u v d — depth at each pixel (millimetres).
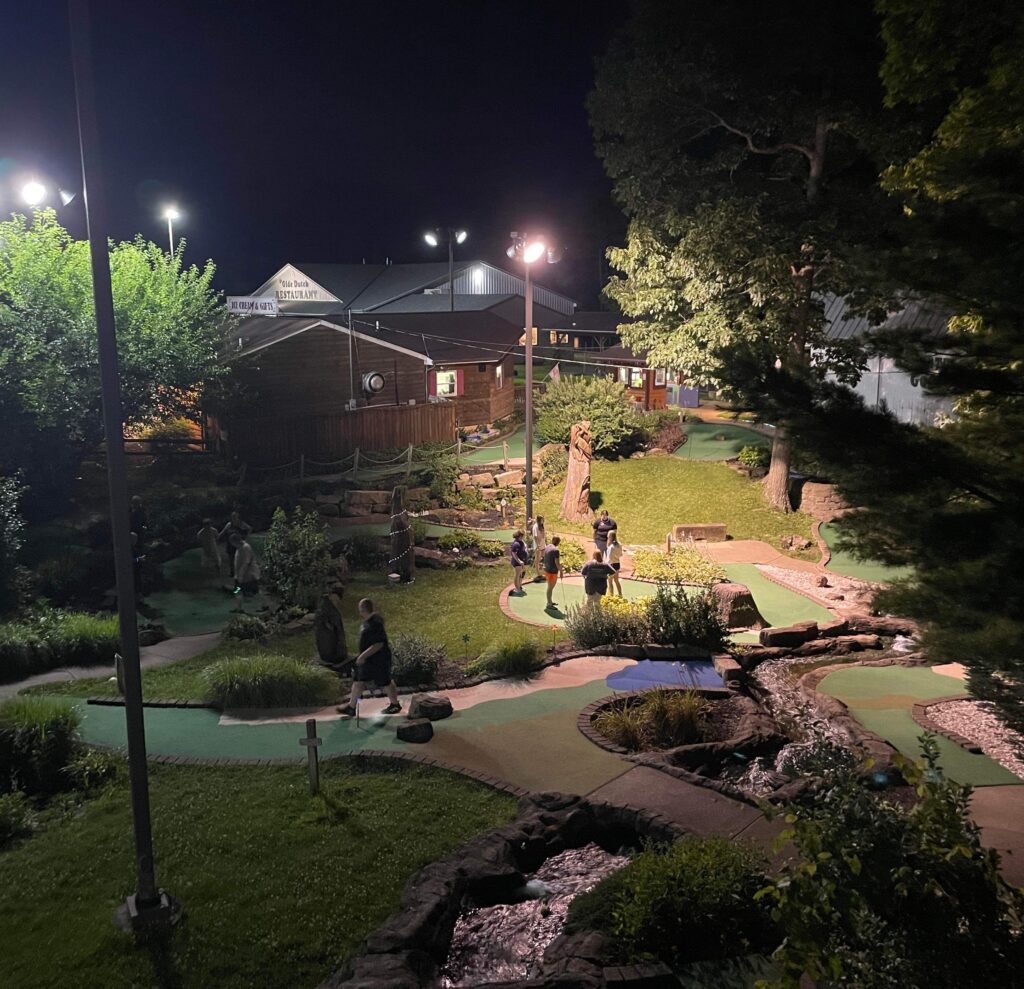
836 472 7844
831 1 23125
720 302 27375
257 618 20656
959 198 8414
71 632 17859
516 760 13305
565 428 37062
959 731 14531
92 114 7934
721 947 8305
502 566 26062
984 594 6750
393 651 16938
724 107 26719
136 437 35500
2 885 9766
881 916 6488
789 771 13062
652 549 27719
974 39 12539
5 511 20656
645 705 15266
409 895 9539
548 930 9336
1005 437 8070
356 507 30281
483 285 68250
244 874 10000
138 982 8312
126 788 12062
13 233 26375
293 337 36562
